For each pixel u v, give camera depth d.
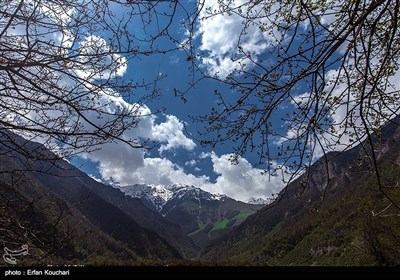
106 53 3.53
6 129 3.35
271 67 3.33
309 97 3.49
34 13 3.42
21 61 3.36
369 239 18.16
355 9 2.96
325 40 3.20
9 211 3.29
